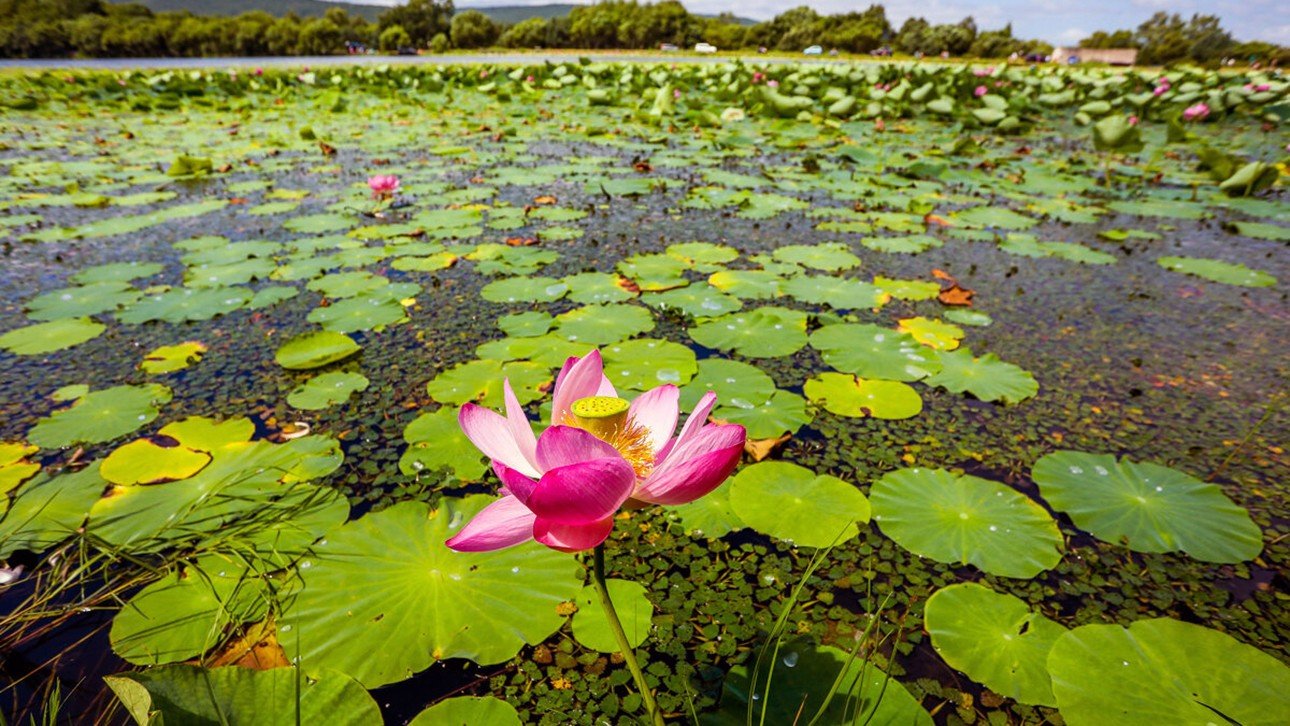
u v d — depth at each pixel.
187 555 1.50
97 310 2.86
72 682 1.24
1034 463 1.92
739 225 4.30
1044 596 1.47
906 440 2.04
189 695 1.06
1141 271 3.53
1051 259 3.71
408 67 21.20
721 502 1.76
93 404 2.12
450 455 1.91
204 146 7.15
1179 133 7.13
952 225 4.38
